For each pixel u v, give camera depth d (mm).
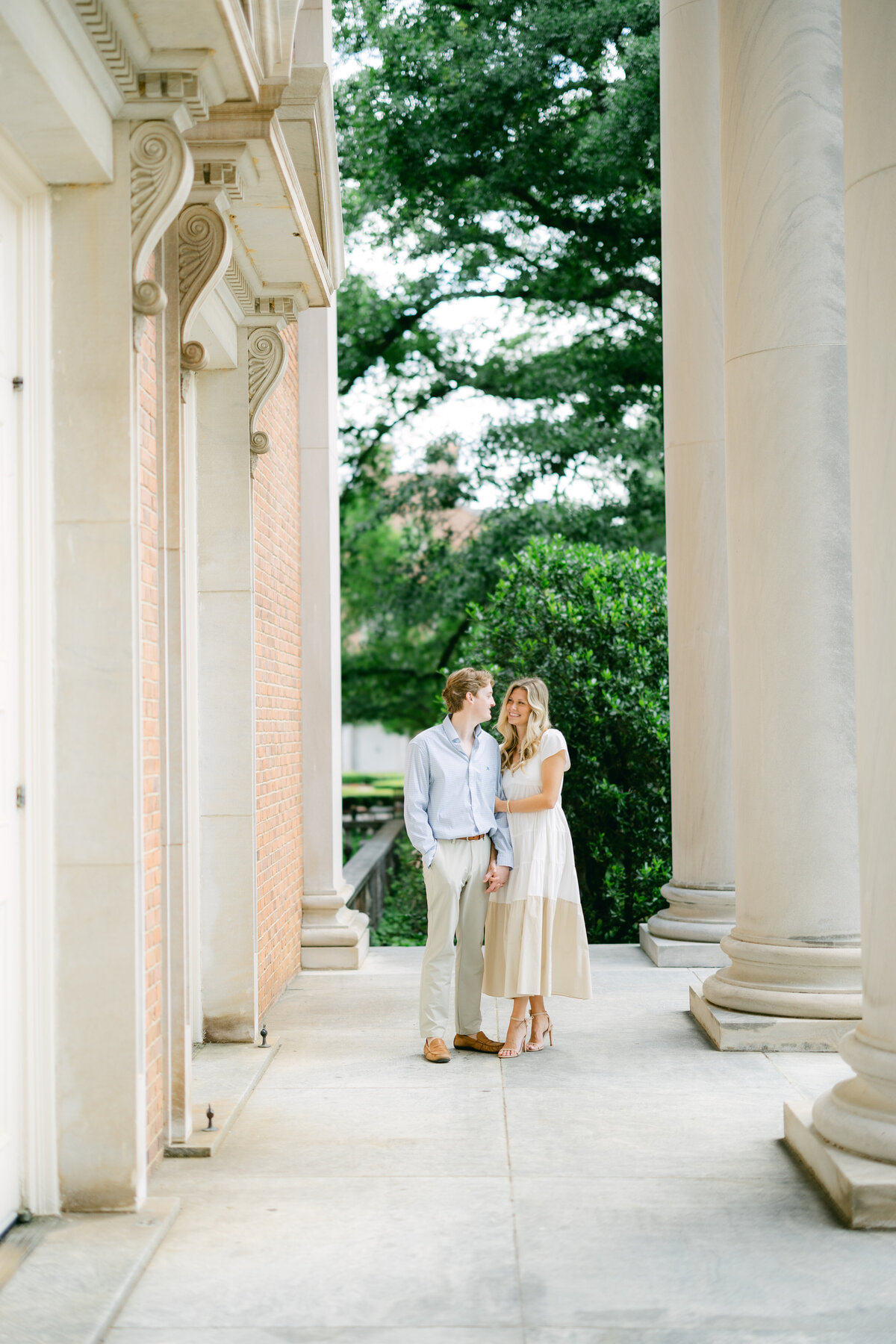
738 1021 5602
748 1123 4547
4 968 3541
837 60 5516
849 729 5516
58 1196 3662
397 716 22969
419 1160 4176
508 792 5707
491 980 5668
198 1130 4402
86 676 3684
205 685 5941
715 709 7961
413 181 16422
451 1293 3158
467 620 19500
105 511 3693
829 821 5523
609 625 9922
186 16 3422
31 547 3666
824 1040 5535
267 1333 2957
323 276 5785
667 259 8180
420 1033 5738
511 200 16766
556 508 16703
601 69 15711
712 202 7953
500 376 17922
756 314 5527
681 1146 4289
